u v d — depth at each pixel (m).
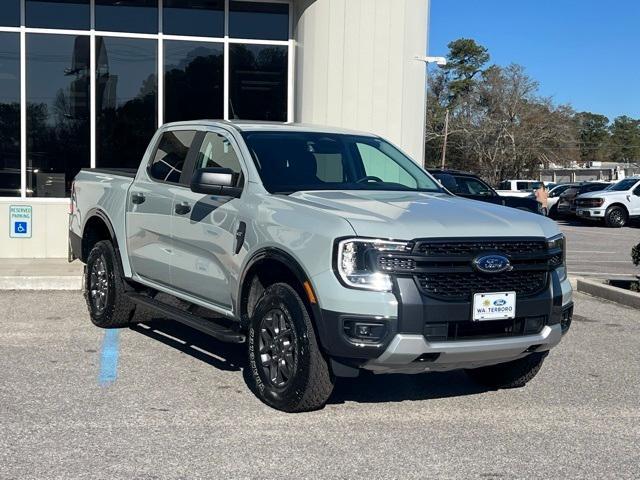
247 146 6.21
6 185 12.42
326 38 12.35
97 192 7.97
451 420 5.45
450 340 4.95
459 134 68.81
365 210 5.25
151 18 12.80
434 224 5.06
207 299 6.24
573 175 83.25
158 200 6.81
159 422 5.20
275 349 5.41
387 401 5.86
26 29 12.37
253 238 5.56
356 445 4.88
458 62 80.88
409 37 12.60
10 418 5.22
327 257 4.94
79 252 8.34
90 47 12.59
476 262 4.98
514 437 5.12
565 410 5.75
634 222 29.50
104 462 4.50
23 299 9.48
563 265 5.63
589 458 4.77
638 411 5.76
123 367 6.54
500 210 5.68
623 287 11.40
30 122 12.46
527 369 6.00
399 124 12.62
